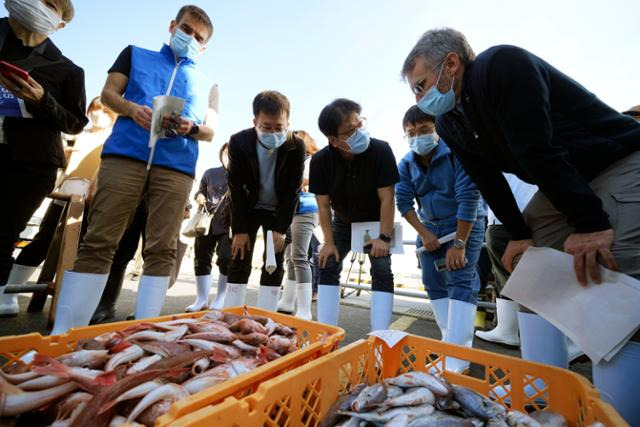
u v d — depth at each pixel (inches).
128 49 76.8
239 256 90.7
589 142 39.9
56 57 80.9
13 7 71.4
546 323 54.4
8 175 71.1
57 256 107.3
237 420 25.6
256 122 83.4
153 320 53.9
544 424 37.1
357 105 74.8
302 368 34.4
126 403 31.8
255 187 91.5
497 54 41.8
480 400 39.2
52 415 32.1
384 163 79.4
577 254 37.9
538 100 38.2
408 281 289.9
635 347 33.9
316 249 191.8
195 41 81.6
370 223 82.8
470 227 76.5
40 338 40.6
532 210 50.6
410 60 51.7
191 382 36.4
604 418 29.4
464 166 60.9
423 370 50.4
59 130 79.3
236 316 60.4
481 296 161.0
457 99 51.3
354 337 105.7
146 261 73.2
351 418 37.0
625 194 36.8
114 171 68.4
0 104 69.4
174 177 74.7
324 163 86.1
